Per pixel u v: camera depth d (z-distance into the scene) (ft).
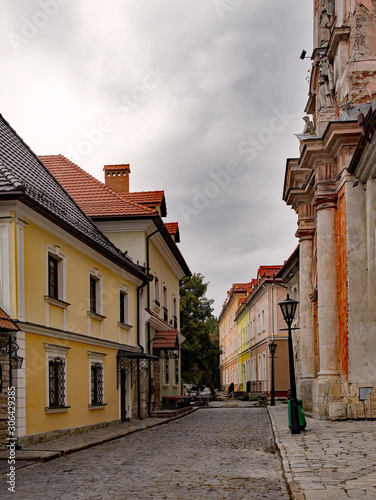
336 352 60.59
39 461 35.73
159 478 28.68
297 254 90.12
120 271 70.54
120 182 102.78
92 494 25.08
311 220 79.20
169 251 102.37
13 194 41.57
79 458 37.24
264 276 152.35
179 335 101.30
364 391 55.77
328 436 42.63
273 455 36.01
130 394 72.54
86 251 58.13
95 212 83.76
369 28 60.13
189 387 216.13
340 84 61.57
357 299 57.11
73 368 53.62
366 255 57.52
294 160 78.84
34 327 44.68
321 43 69.97
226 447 41.27
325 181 62.49
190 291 154.40
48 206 49.32
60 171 93.61
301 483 24.27
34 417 44.21
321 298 61.67
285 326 146.41
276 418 67.51
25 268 44.14
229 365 251.19
